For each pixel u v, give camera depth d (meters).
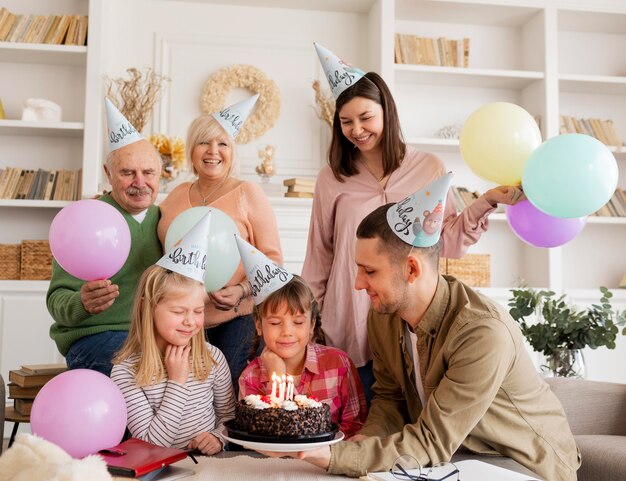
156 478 1.06
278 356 1.66
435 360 1.31
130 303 1.90
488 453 1.32
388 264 1.27
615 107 4.04
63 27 3.44
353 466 1.10
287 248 3.39
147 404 1.51
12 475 0.84
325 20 3.79
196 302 1.50
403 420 1.54
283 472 1.12
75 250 1.62
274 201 3.37
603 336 2.21
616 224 4.00
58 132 3.46
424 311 1.33
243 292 1.93
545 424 1.35
